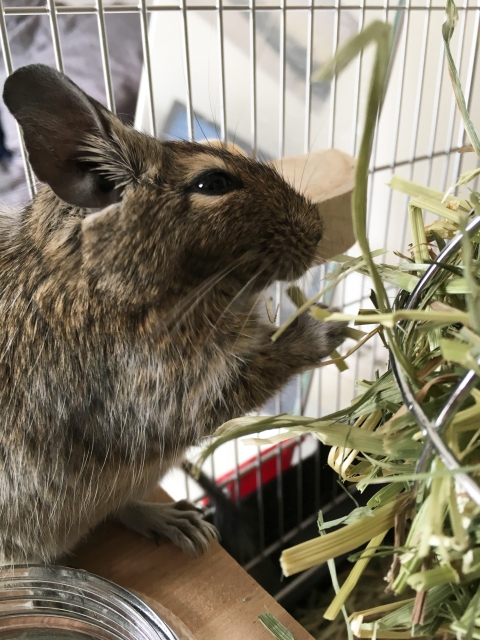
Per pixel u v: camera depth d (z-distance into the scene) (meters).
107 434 0.10
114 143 0.09
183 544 0.12
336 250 0.14
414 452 0.06
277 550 0.15
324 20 0.17
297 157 0.15
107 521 0.13
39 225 0.10
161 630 0.09
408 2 0.14
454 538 0.05
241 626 0.10
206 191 0.10
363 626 0.07
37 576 0.10
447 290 0.07
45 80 0.08
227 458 0.19
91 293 0.10
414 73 0.18
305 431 0.07
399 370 0.06
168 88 0.19
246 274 0.10
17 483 0.11
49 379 0.10
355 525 0.06
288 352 0.11
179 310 0.10
